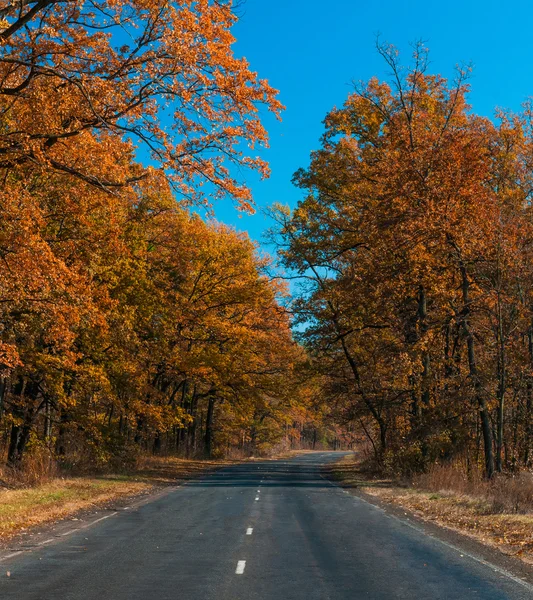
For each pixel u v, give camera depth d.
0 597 7.03
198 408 63.66
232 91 15.24
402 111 28.34
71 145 14.96
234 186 15.95
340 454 92.75
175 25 14.45
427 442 25.98
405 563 9.30
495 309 23.80
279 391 45.56
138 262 27.97
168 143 15.17
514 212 23.48
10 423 24.89
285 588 7.57
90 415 26.53
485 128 26.67
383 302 27.73
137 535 11.93
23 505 15.55
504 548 10.83
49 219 19.09
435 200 24.14
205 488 24.44
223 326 36.47
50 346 24.12
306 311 34.06
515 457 24.34
